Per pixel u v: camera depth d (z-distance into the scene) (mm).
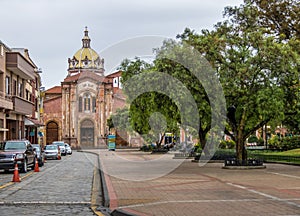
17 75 48000
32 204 13617
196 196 14695
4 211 12266
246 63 26203
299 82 26750
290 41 27953
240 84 26766
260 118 28031
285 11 36531
